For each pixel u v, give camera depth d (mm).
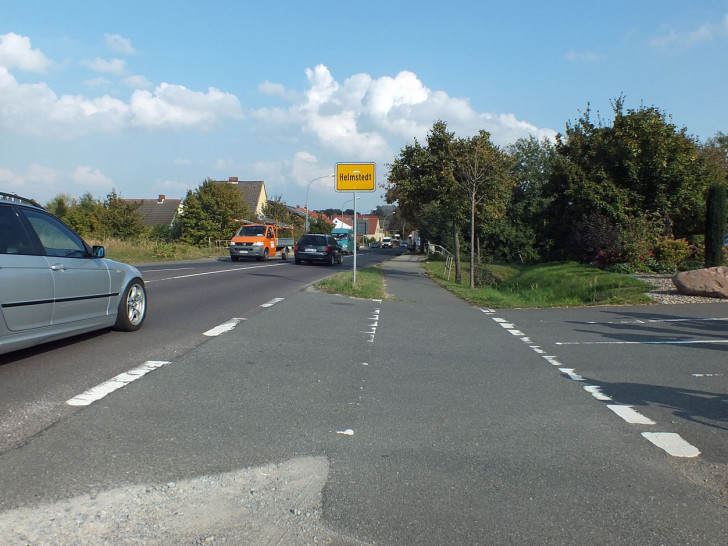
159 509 3250
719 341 8656
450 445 4367
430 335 8961
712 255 18797
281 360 6848
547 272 20016
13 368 5926
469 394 5738
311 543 2977
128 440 4176
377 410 5137
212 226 51438
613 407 5395
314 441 4340
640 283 15539
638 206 24703
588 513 3367
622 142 24844
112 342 7371
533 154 52125
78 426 4387
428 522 3221
